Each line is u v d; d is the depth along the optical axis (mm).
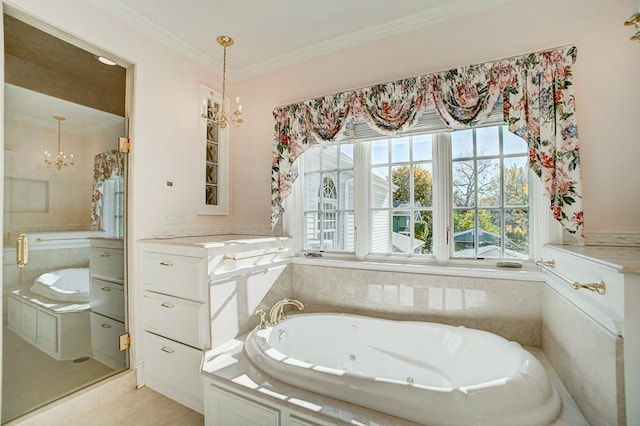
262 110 2879
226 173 2969
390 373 1926
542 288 1775
